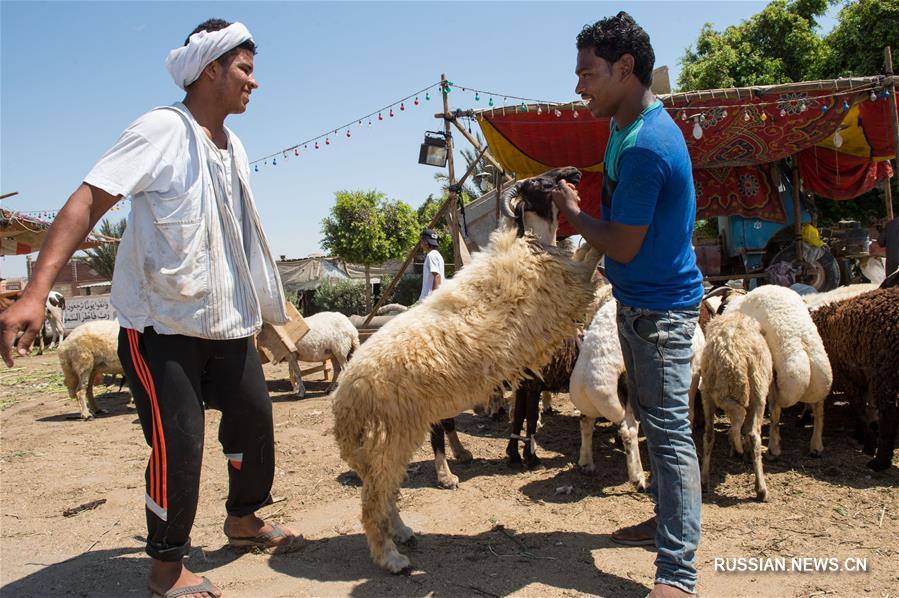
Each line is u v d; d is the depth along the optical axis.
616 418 4.62
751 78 16.44
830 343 5.32
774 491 4.43
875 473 4.70
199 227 2.93
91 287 30.48
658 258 2.91
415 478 5.05
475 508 4.32
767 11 16.86
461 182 9.20
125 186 2.66
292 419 7.44
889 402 4.65
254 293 3.23
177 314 2.91
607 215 3.28
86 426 7.68
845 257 11.20
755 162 9.28
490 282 3.30
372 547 3.34
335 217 30.06
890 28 14.65
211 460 5.70
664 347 2.93
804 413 6.04
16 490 4.98
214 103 3.12
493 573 3.30
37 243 16.94
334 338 9.05
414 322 3.35
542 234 3.43
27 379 12.56
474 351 3.20
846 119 9.30
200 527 4.08
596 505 4.31
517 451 5.24
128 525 4.16
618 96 2.91
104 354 8.23
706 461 4.57
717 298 7.45
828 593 2.97
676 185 2.84
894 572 3.15
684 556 2.82
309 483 4.93
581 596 3.02
